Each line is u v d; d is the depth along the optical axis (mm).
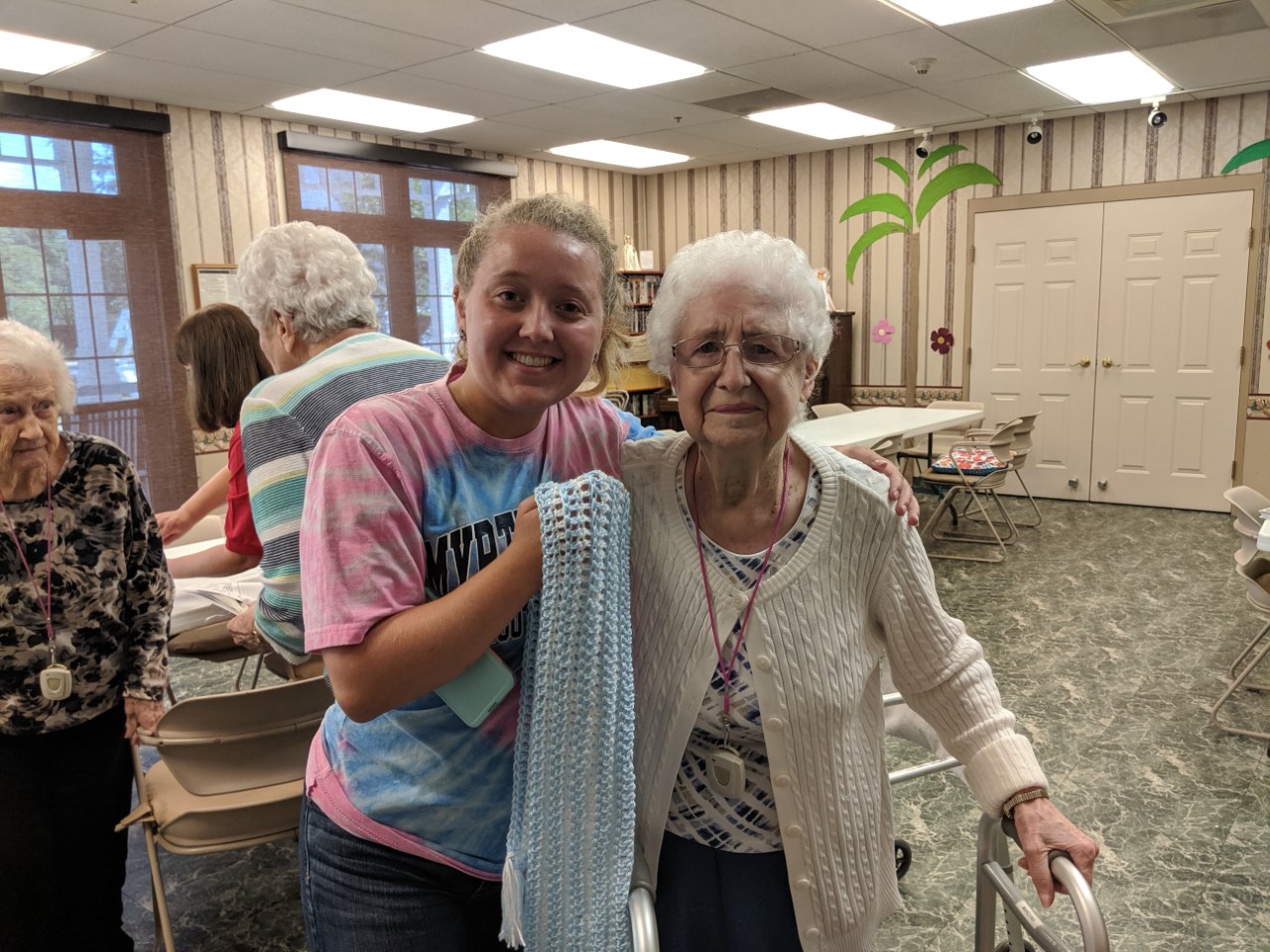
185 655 2869
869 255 8531
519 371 1065
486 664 1055
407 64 5320
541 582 1009
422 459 1096
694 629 1136
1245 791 3002
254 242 1634
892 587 1202
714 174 9297
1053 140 7500
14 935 1875
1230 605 4895
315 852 1208
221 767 1906
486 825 1173
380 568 1006
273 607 1518
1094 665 4094
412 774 1143
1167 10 4715
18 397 1734
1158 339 7289
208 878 2666
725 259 1058
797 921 1144
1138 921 2375
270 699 1862
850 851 1180
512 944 1068
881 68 5680
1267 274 6812
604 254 1120
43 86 5516
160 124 5930
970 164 7586
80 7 4215
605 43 5043
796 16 4676
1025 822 1155
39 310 5590
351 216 7164
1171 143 7027
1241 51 5434
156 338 6129
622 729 1058
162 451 6211
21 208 5461
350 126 6949
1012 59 5520
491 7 4402
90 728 1939
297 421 1479
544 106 6449
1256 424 6988
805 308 1070
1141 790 3025
